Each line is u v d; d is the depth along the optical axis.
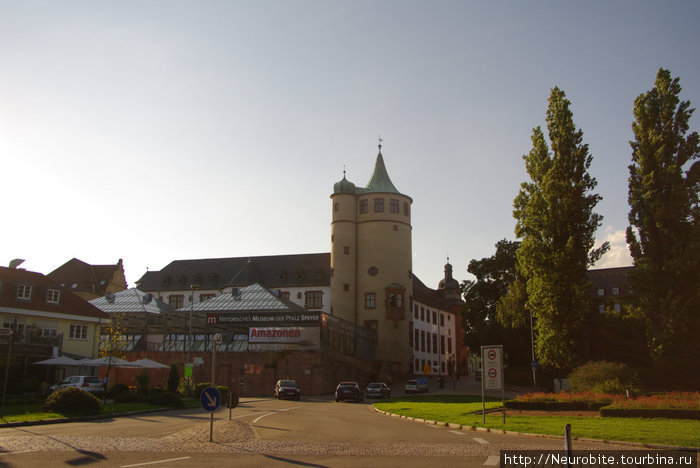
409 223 77.44
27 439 15.04
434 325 94.62
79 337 48.66
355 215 76.75
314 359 51.81
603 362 30.41
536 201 38.00
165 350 58.78
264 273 93.62
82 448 13.49
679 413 19.75
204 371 54.09
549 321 36.16
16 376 38.12
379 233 74.81
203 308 63.31
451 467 10.80
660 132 37.47
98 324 50.53
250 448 13.61
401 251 75.25
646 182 36.94
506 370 63.03
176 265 103.06
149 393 32.47
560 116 38.88
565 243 37.09
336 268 74.88
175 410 28.25
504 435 16.53
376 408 31.50
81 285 98.31
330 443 14.54
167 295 98.81
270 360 52.59
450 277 118.38
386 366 69.00
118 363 37.00
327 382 52.78
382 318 72.44
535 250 37.34
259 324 54.22
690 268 34.69
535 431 16.28
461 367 113.00
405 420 23.02
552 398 25.50
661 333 34.97
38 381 35.88
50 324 46.28
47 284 47.91
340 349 58.25
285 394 42.94
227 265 99.62
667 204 36.16
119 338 49.50
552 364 36.12
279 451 13.14
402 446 13.90
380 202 75.81
